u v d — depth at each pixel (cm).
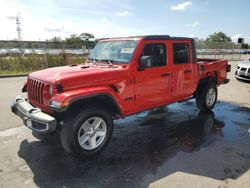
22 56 1644
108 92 371
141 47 417
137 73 414
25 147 405
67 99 321
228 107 671
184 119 564
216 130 493
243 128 505
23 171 331
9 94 809
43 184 301
